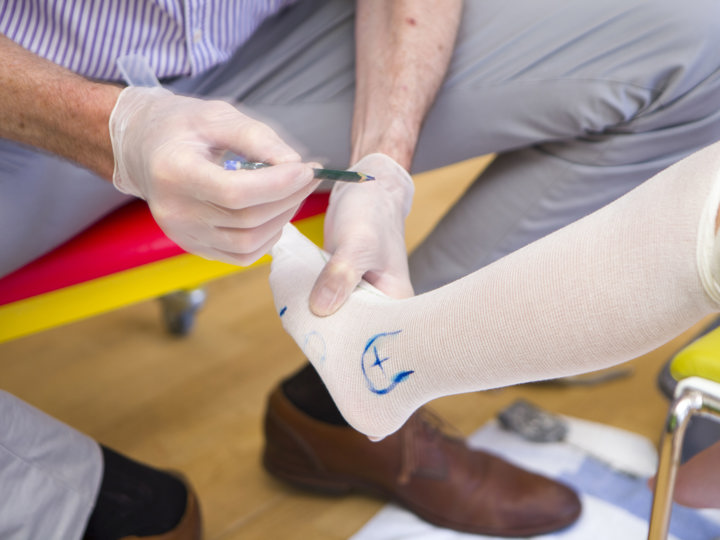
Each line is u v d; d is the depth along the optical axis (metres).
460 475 0.92
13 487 0.66
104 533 0.77
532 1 0.79
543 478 0.95
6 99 0.61
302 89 0.86
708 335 0.58
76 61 0.75
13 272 0.77
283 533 0.93
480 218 0.87
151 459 1.06
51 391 1.21
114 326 1.41
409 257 0.93
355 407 0.57
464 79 0.81
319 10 0.87
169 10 0.73
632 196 0.45
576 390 1.21
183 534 0.82
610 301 0.43
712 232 0.40
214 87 0.87
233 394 1.21
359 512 0.97
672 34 0.71
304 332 0.61
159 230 0.82
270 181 0.47
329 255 0.68
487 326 0.48
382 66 0.79
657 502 0.58
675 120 0.76
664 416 1.14
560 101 0.77
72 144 0.61
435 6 0.80
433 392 0.53
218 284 1.56
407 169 0.75
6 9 0.73
